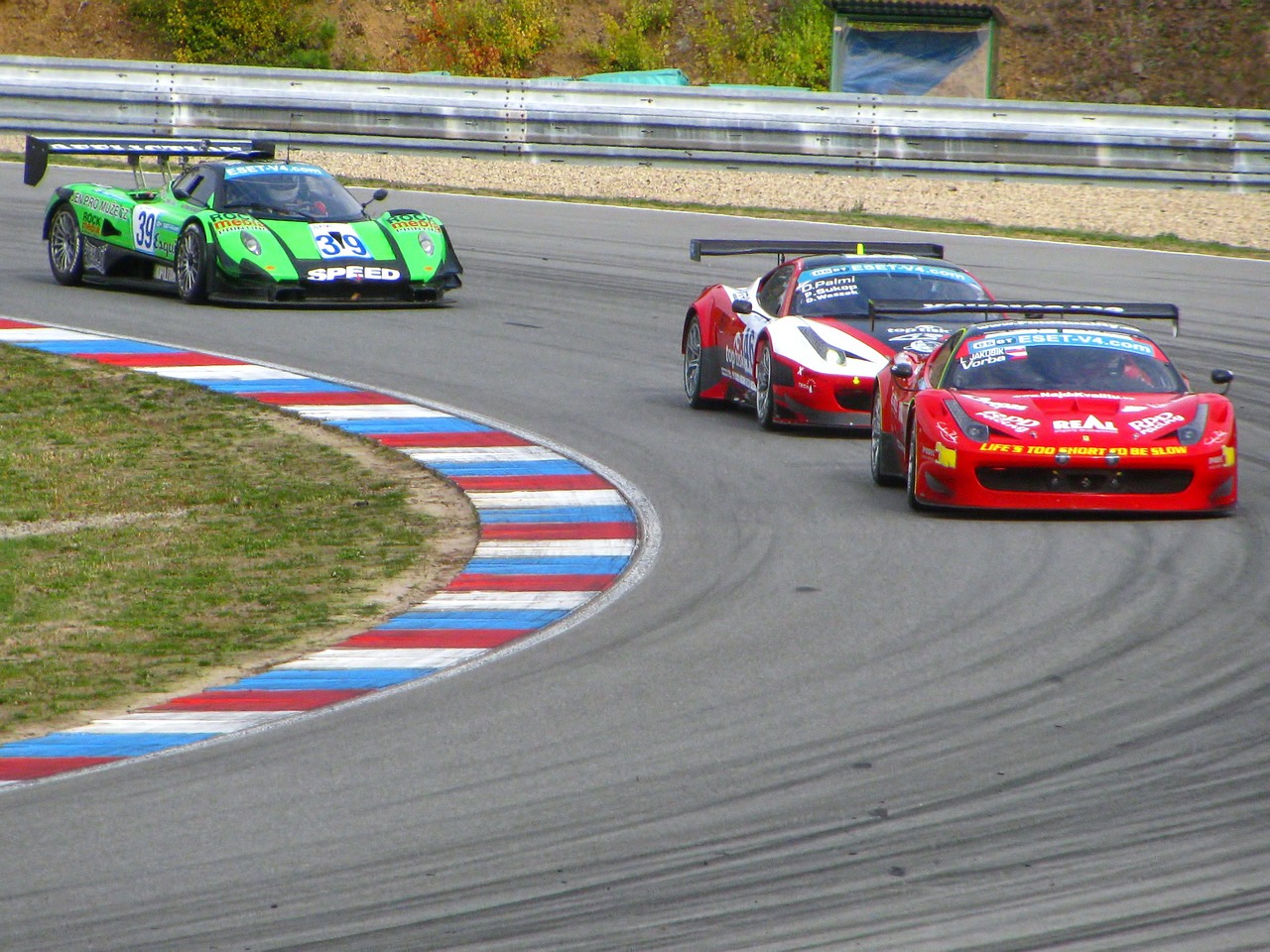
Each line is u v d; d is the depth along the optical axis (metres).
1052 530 32.88
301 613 28.64
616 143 89.19
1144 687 23.23
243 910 16.34
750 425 44.41
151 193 61.97
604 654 25.39
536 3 123.19
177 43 116.94
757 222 76.81
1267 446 41.59
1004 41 121.44
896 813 18.77
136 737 22.25
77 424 43.59
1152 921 15.88
